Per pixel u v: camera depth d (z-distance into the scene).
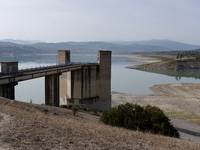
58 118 25.91
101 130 22.53
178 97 79.69
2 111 21.61
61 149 14.91
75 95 59.16
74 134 18.89
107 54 61.56
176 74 159.38
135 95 81.88
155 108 32.41
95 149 16.08
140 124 28.98
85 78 58.75
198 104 68.44
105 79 62.16
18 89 88.44
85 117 36.12
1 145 13.85
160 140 22.58
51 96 47.53
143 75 148.50
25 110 25.50
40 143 15.32
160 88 99.00
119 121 30.02
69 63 62.53
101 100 62.09
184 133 40.00
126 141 19.70
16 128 17.11
